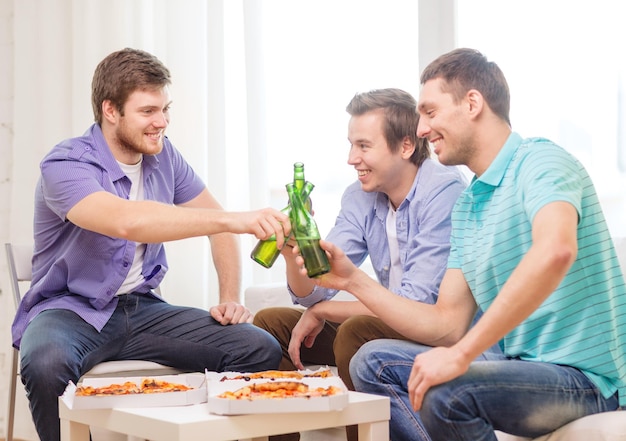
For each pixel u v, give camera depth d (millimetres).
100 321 2375
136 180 2549
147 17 3658
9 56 4027
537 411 1622
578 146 2715
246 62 3404
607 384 1691
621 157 2619
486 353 1879
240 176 3484
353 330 2121
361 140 2252
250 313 2561
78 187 2260
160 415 1614
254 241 3365
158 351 2445
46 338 2238
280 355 2424
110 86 2439
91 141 2461
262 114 3385
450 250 2004
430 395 1590
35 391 2203
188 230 2078
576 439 1589
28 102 3924
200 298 3498
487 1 2924
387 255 2355
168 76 2500
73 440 1873
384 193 2373
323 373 1845
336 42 3303
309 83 3350
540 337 1741
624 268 2230
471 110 1850
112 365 2391
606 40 2662
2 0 4043
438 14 3043
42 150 3893
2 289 3980
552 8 2775
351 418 1682
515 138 1831
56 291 2467
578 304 1702
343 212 2439
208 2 3520
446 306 1900
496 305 1526
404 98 2266
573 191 1614
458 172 2266
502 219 1765
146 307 2498
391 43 3199
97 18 3729
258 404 1589
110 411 1708
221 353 2418
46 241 2480
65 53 3871
